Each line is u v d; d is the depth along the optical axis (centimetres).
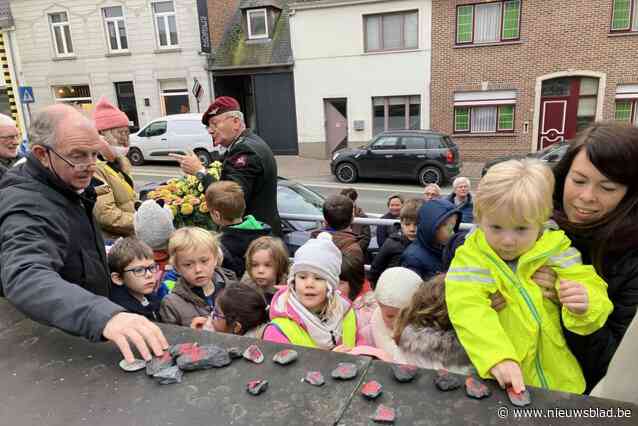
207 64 1708
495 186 110
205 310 214
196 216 298
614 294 122
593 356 117
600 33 1331
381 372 93
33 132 142
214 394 88
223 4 1784
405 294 171
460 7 1429
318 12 1562
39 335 114
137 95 1803
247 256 237
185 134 1493
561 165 136
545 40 1379
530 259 113
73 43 1809
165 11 1711
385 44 1541
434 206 242
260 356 99
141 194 507
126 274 202
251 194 291
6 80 1902
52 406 87
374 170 1243
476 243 122
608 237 121
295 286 170
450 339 129
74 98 1881
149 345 101
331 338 164
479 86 1462
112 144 288
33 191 138
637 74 1327
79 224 150
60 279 111
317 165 1565
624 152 117
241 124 296
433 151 1178
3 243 124
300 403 84
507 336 108
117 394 89
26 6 1809
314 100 1639
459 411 81
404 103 1566
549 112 1436
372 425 78
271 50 1675
